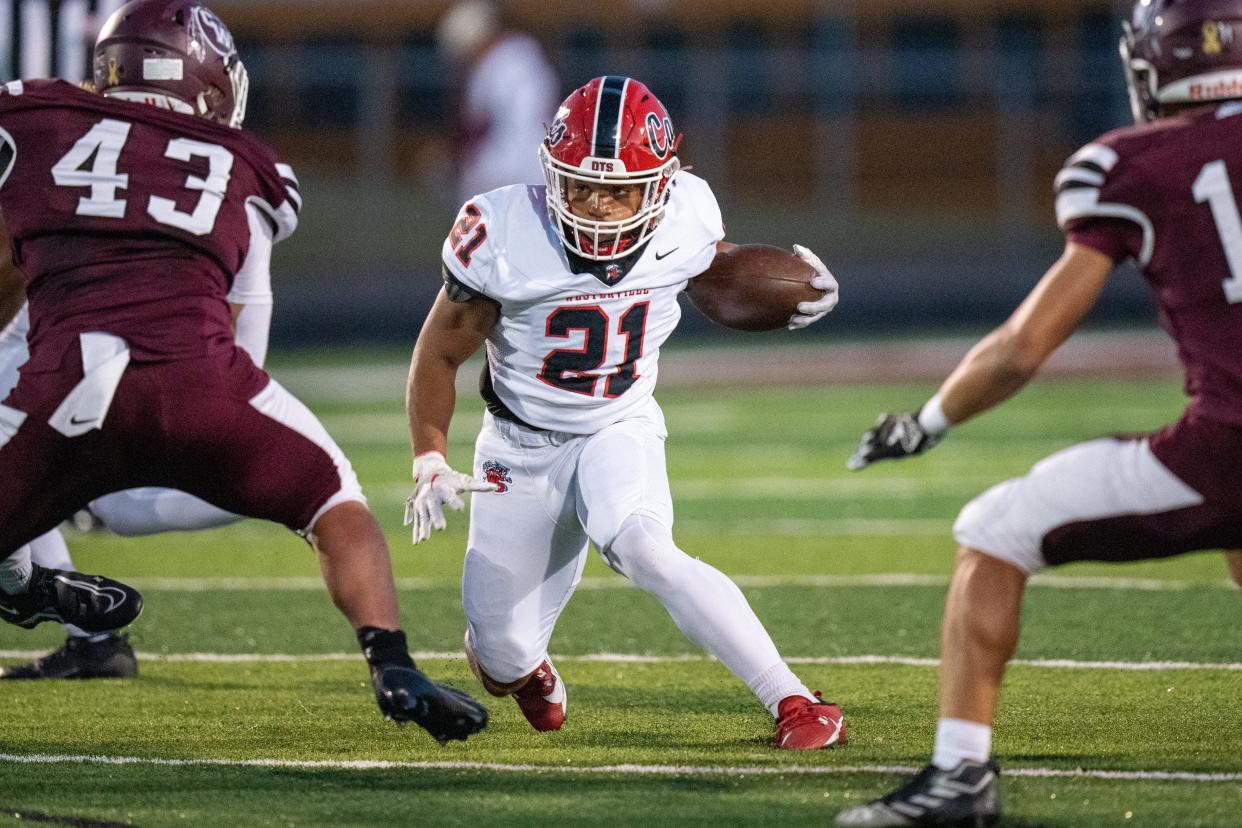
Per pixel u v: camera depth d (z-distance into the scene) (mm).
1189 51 9602
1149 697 13328
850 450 31891
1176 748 11586
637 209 11664
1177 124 9406
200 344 10328
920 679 14398
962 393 9633
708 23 54375
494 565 12336
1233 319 9117
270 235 11445
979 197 54969
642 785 10789
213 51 11508
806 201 55094
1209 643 15570
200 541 23844
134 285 10359
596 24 53969
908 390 41250
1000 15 54062
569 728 12711
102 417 10086
